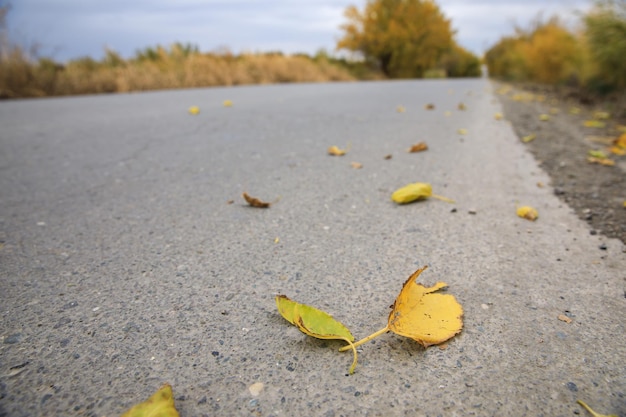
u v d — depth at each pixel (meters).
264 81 3.65
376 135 0.93
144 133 1.02
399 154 0.74
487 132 0.95
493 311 0.28
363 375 0.23
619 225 0.41
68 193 0.57
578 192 0.52
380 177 0.60
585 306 0.28
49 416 0.21
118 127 1.13
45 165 0.73
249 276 0.34
